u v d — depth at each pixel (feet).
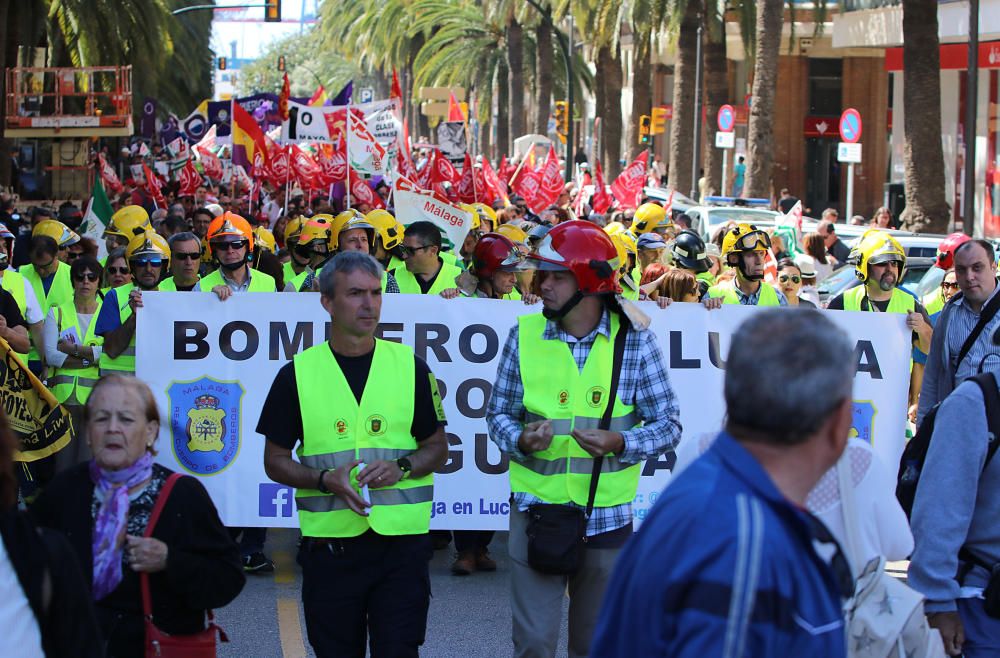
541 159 116.47
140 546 13.43
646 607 8.36
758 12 96.48
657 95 210.79
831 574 8.63
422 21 197.77
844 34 122.01
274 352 26.16
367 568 16.65
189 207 78.95
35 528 10.60
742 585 8.09
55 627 10.64
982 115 111.34
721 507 8.33
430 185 66.28
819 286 50.70
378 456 16.80
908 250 54.85
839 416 8.72
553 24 142.31
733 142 111.24
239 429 26.14
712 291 30.68
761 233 29.86
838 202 172.24
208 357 26.12
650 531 8.57
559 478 17.01
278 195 87.97
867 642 11.37
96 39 108.27
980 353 19.99
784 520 8.43
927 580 13.93
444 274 31.30
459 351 26.32
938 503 13.94
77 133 119.96
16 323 26.45
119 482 13.80
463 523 26.43
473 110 245.24
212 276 29.32
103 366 26.71
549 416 17.21
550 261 17.10
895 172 125.29
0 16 98.89
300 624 23.88
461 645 22.71
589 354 17.35
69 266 34.27
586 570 17.11
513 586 17.26
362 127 61.57
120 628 13.82
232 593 14.21
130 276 29.91
